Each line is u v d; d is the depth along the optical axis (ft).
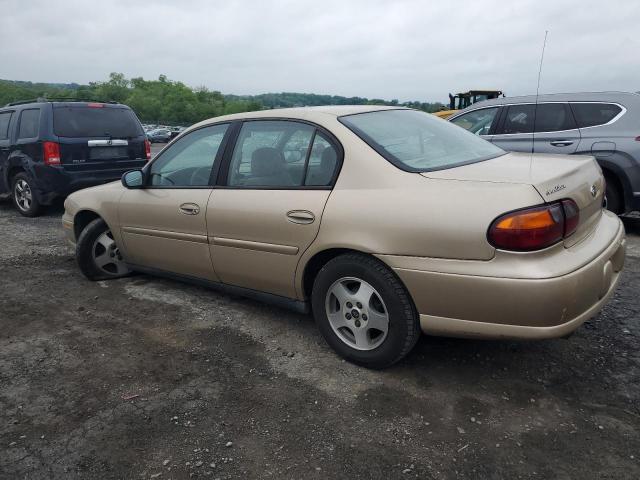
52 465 7.91
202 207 12.36
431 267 8.91
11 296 15.01
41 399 9.66
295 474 7.60
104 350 11.51
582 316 8.68
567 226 8.63
